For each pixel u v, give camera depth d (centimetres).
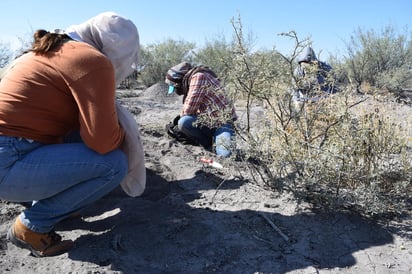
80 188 236
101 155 232
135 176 267
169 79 491
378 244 260
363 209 281
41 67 220
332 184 295
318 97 317
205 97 468
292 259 246
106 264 238
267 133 312
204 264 241
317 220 281
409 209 297
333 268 239
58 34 232
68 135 256
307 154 296
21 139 222
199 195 327
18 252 254
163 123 634
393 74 1350
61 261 242
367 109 332
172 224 277
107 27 240
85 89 215
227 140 371
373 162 295
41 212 238
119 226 276
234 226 278
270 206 300
